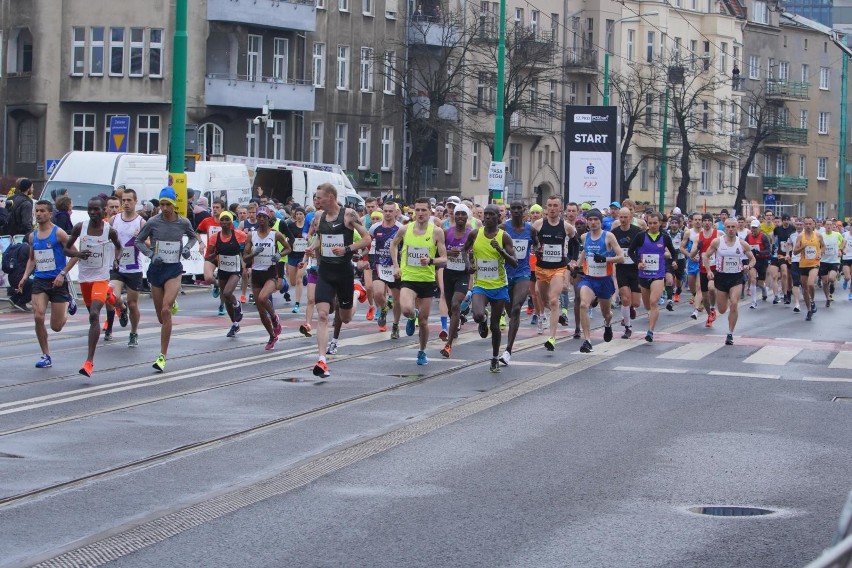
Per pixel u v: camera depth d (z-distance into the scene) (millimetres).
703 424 23078
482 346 36156
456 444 20703
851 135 188500
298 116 112438
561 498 16859
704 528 15344
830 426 23109
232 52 106125
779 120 172000
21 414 23047
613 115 64688
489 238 29844
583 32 140375
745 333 43438
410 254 31203
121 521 15469
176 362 30969
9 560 13703
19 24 103500
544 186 139000
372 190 119250
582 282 35906
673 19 151000
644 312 53250
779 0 184750
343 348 34906
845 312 55875
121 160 61000
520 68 121125
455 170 127250
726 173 163875
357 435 21469
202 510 16016
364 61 118875
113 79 102562
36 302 29172
